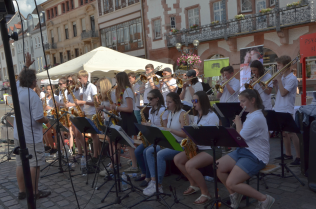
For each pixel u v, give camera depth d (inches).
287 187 149.7
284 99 180.1
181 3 669.9
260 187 151.3
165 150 148.6
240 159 116.2
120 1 828.6
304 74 216.7
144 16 749.3
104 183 166.1
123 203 142.5
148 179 165.5
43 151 153.4
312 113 149.6
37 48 1328.7
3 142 333.7
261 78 177.5
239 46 577.3
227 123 188.7
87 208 140.7
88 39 961.5
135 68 356.2
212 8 616.4
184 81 198.8
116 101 180.2
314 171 140.9
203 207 131.6
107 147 221.8
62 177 191.2
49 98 280.7
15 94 97.6
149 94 162.7
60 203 149.1
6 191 171.0
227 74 194.5
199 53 647.8
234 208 121.8
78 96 231.8
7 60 95.2
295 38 498.0
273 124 153.2
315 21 460.8
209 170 148.7
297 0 492.7
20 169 152.3
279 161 194.9
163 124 159.3
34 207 104.3
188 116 144.5
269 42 532.7
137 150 170.6
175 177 178.1
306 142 161.0
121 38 851.4
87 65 316.5
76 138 228.4
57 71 345.7
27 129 144.9
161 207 135.9
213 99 324.8
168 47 692.1
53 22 1173.1
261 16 530.3
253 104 117.8
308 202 131.3
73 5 1047.0
